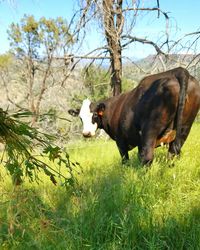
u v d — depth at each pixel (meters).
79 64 15.76
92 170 7.17
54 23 17.02
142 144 7.05
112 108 8.33
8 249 3.94
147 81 7.23
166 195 5.20
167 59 14.28
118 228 4.16
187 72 6.73
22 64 19.89
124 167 6.65
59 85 16.33
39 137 3.08
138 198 4.92
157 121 6.84
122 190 5.03
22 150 3.00
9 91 20.22
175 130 6.91
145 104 6.99
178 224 4.10
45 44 16.66
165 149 8.02
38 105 17.52
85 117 9.05
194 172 5.93
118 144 8.22
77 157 9.27
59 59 15.73
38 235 3.77
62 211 4.67
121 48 15.54
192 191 5.14
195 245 3.71
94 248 3.82
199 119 15.92
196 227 3.95
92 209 4.49
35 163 3.05
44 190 5.22
